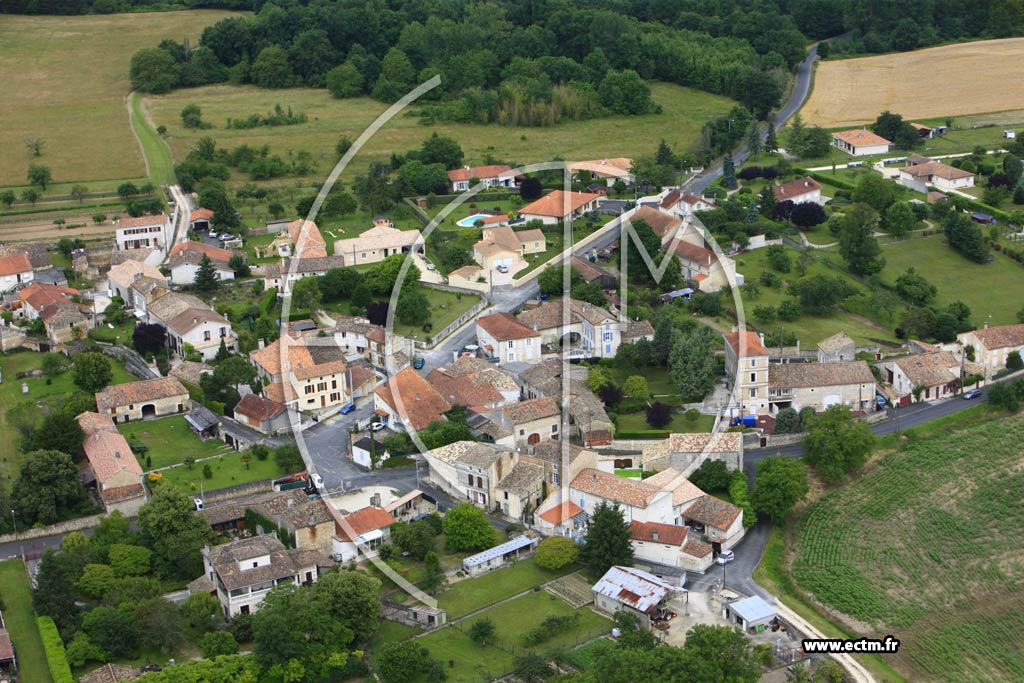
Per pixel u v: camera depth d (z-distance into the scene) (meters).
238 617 178.88
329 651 171.50
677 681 161.50
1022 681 180.75
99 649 172.88
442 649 177.00
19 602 186.50
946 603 197.25
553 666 171.62
